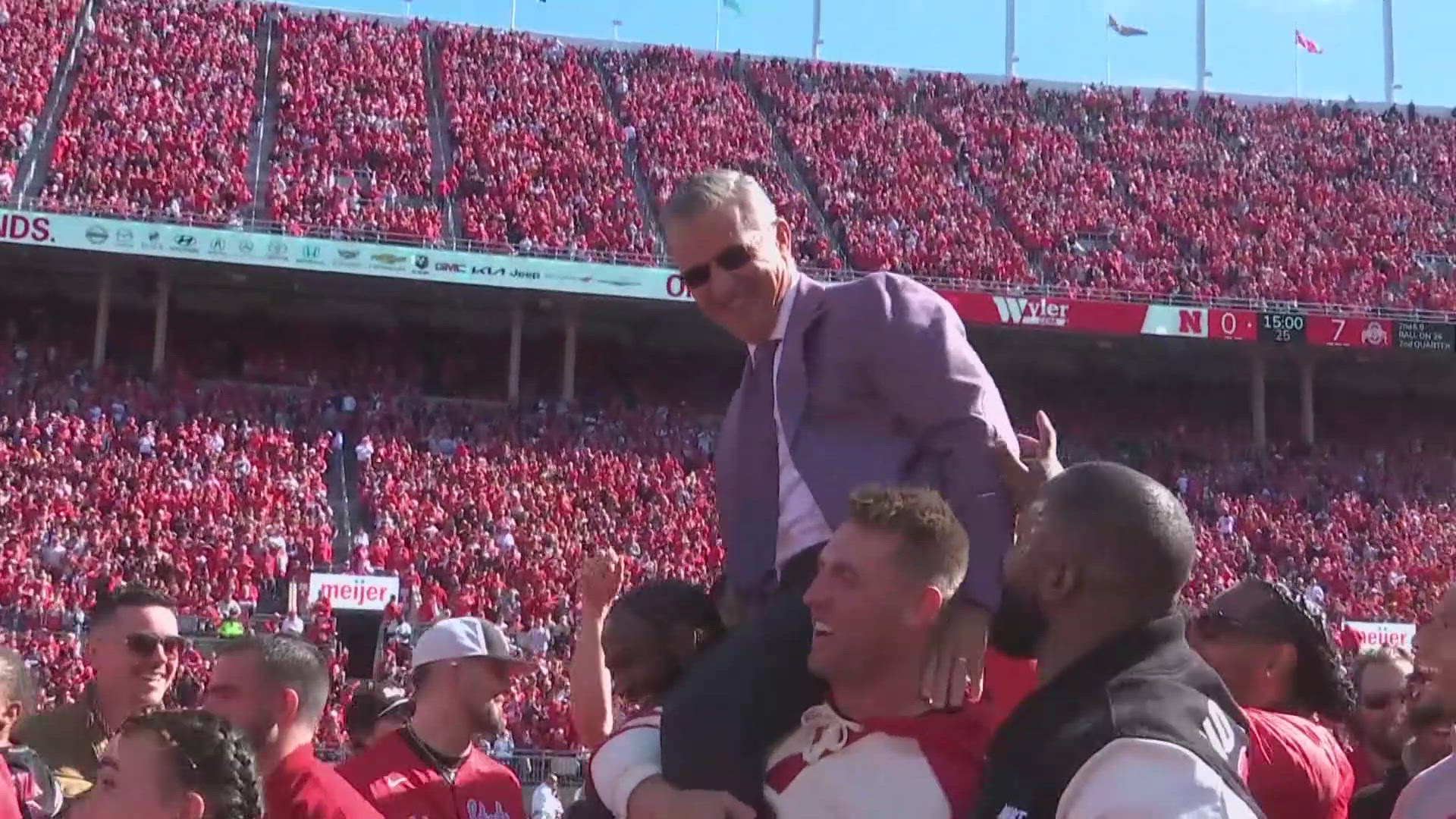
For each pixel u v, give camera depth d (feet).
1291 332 120.16
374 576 83.20
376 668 76.18
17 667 17.44
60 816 15.26
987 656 12.40
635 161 138.10
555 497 101.91
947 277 125.08
